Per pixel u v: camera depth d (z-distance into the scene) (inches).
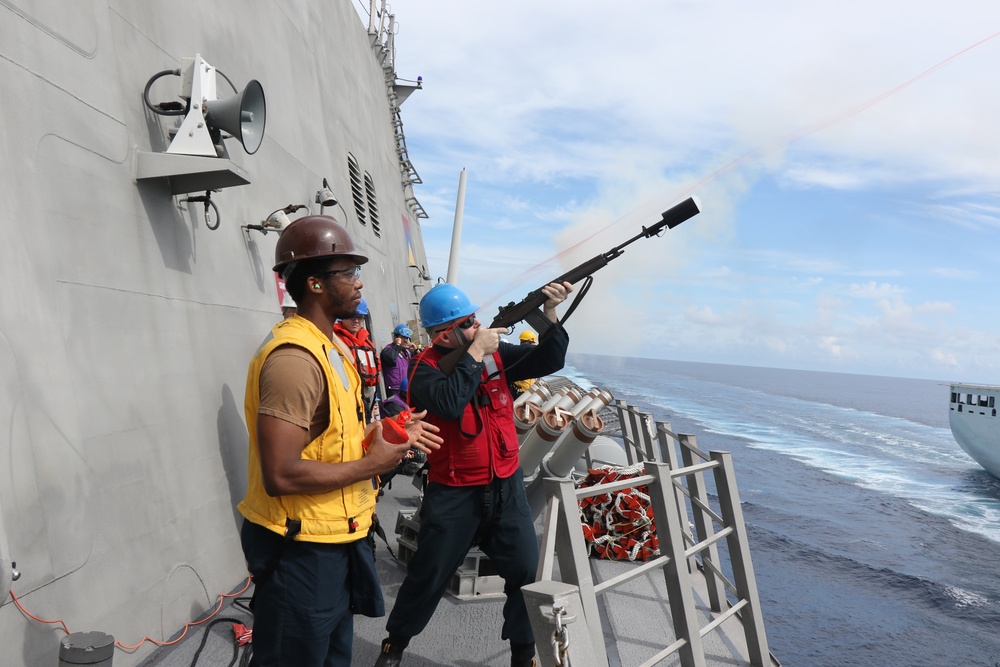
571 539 95.8
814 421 2519.7
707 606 162.4
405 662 123.4
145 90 141.4
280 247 81.0
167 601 125.0
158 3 154.8
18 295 99.0
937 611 542.0
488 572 158.9
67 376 106.4
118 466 116.1
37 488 96.8
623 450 273.6
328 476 73.4
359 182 393.1
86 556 105.4
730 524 138.5
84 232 116.6
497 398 115.0
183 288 148.4
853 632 464.8
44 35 112.9
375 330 388.2
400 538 171.5
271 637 77.1
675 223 112.7
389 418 79.9
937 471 1461.6
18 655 90.8
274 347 74.3
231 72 193.2
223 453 155.9
